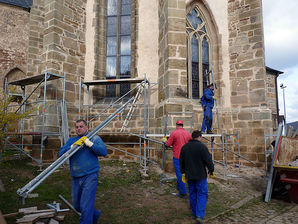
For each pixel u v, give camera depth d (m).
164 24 8.24
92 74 9.22
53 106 7.87
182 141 5.00
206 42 10.23
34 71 11.95
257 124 9.09
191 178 3.71
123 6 9.93
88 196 2.88
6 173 5.83
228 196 5.13
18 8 14.05
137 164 7.67
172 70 7.61
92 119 8.77
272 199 5.12
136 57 9.09
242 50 9.77
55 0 8.28
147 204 4.39
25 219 3.16
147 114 8.66
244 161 9.14
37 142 7.67
